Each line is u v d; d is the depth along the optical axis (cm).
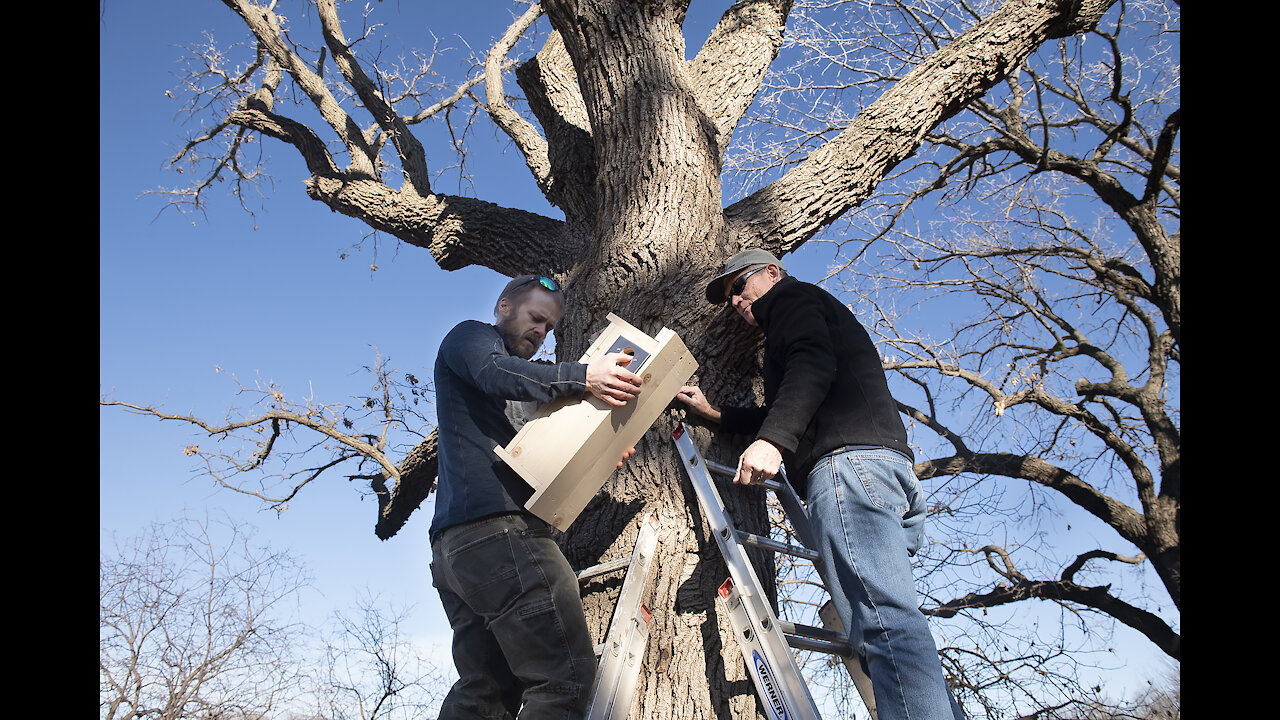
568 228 470
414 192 566
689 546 293
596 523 299
